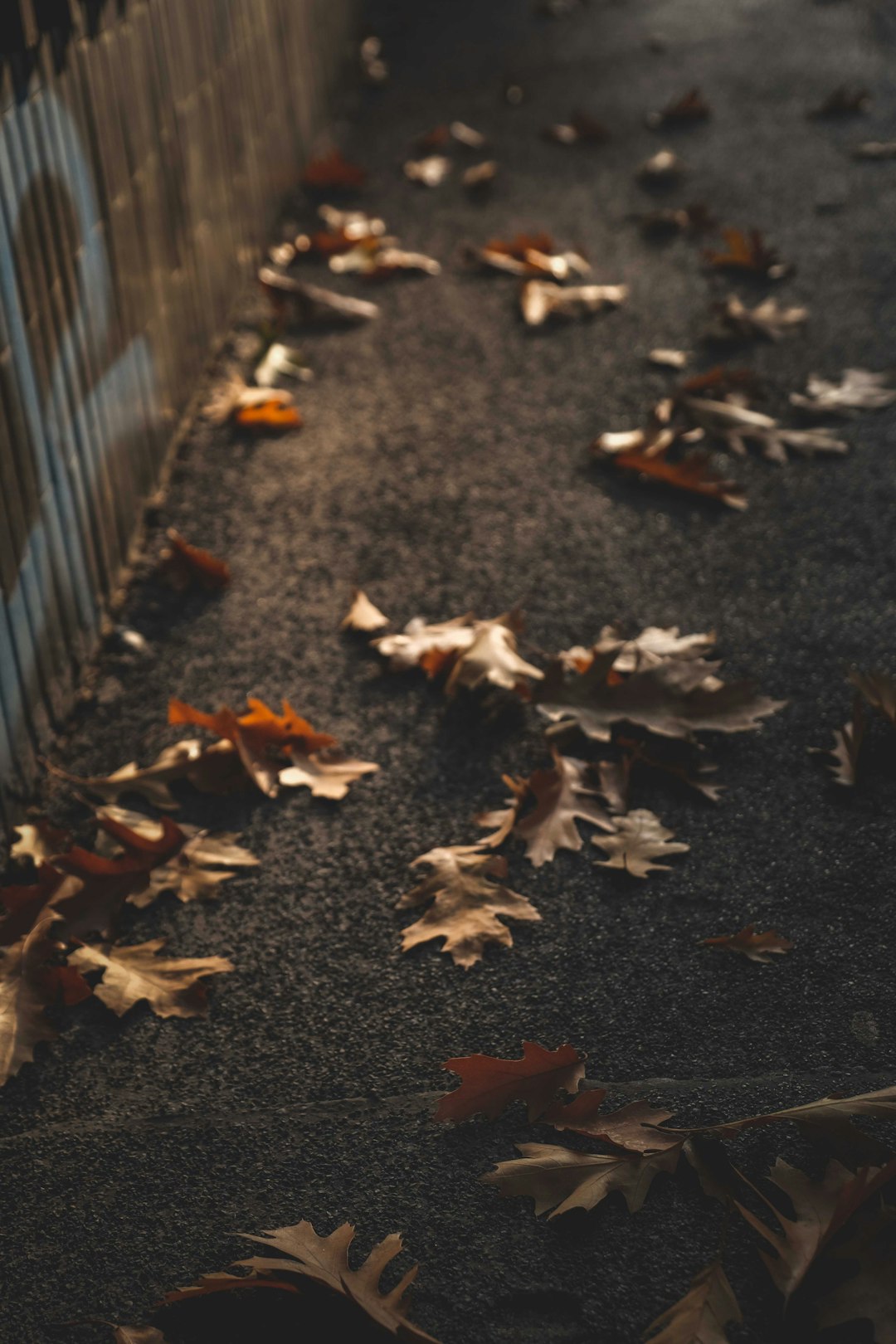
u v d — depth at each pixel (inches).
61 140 114.3
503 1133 75.6
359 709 113.6
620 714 105.3
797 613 119.8
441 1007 84.5
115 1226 72.4
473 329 182.7
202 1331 66.4
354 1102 78.5
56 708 112.0
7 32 102.4
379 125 271.7
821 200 208.5
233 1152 76.0
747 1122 70.9
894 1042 78.9
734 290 184.5
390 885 94.8
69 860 93.7
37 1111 79.9
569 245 204.5
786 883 91.6
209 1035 84.0
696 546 131.4
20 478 103.3
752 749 104.5
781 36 296.4
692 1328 61.9
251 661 121.1
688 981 84.7
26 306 104.9
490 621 122.7
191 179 162.6
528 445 152.6
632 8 337.1
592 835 98.0
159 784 105.0
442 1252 69.2
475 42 323.3
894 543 128.0
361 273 203.5
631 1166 71.0
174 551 131.3
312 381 172.4
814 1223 66.5
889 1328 62.1
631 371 166.7
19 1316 68.2
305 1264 66.5
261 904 94.2
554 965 86.8
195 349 166.2
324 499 145.6
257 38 201.5
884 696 102.0
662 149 239.8
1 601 99.3
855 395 154.3
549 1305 66.1
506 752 107.1
